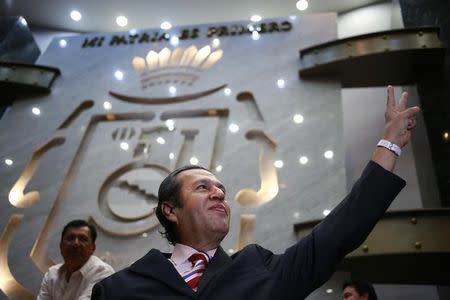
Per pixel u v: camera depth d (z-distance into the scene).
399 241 4.11
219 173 5.21
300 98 5.73
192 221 1.68
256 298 1.35
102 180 5.39
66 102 6.32
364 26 8.62
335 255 1.43
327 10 9.02
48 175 5.50
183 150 5.58
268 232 4.68
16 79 6.39
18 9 9.45
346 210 1.46
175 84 6.23
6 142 5.96
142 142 5.71
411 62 5.72
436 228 4.12
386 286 6.14
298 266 1.43
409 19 6.47
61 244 3.39
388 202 1.46
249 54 6.39
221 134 5.68
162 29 7.02
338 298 4.17
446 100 5.40
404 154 6.77
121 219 5.07
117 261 4.78
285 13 9.12
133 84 6.36
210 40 6.68
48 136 5.96
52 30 9.64
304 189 4.91
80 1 9.22
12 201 5.41
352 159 7.02
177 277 1.41
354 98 7.69
